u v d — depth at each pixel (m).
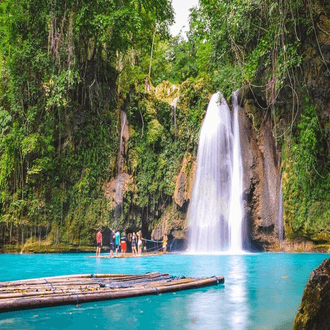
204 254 23.38
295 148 24.11
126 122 30.28
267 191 26.69
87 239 27.42
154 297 8.16
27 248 26.17
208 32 22.14
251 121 28.09
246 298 8.02
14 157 26.42
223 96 28.48
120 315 6.57
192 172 29.38
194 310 6.90
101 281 9.42
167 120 31.12
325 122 15.26
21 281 9.04
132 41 30.58
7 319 6.31
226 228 26.78
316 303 4.04
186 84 31.12
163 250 27.58
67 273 12.81
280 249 25.81
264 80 23.27
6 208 26.16
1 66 28.36
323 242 23.89
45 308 7.09
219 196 27.52
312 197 23.84
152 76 39.84
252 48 20.09
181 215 29.05
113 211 27.86
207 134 29.09
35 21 26.89
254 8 16.47
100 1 25.28
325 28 13.26
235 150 27.62
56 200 27.03
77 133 28.16
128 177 28.95
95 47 28.14
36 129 27.28
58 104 25.19
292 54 14.77
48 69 26.38
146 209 29.34
